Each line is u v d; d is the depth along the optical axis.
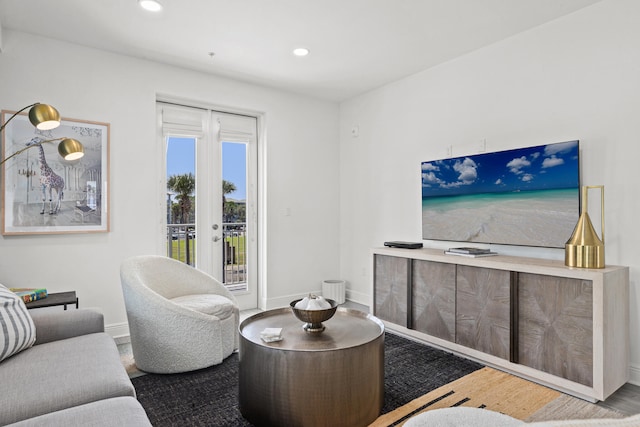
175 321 2.53
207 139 4.05
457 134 3.51
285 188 4.46
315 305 2.15
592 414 2.07
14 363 1.70
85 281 3.21
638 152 2.42
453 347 2.92
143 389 2.36
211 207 4.08
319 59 3.54
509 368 2.57
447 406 2.16
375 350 2.00
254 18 2.79
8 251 2.91
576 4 2.61
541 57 2.90
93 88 3.25
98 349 1.89
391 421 2.01
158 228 3.73
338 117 4.87
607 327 2.18
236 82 4.07
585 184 2.65
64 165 3.11
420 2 2.58
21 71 2.96
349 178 4.76
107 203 3.30
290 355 1.85
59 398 1.43
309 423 1.84
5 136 2.89
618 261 2.50
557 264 2.49
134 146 3.45
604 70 2.57
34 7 2.62
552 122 2.84
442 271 3.04
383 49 3.33
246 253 4.36
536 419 2.03
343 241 4.86
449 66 3.58
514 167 2.98
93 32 2.99
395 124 4.14
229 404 2.19
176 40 3.14
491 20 2.83
